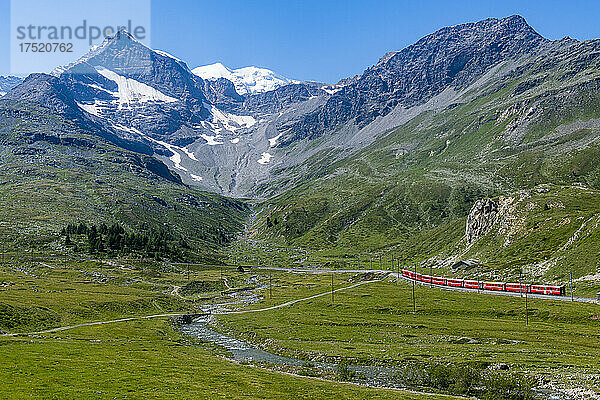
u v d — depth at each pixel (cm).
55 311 15125
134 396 5878
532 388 7419
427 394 7181
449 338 12188
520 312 15000
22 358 8125
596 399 6700
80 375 7012
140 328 14200
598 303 15025
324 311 17925
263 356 10981
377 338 12550
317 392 6900
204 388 6675
